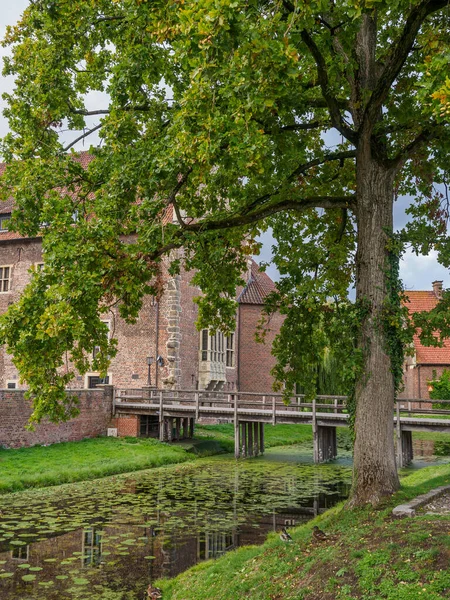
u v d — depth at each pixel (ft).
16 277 106.42
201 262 42.80
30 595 30.45
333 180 45.06
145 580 32.78
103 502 52.31
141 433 91.04
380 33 39.65
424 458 83.30
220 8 22.24
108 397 89.30
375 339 33.96
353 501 33.01
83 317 31.68
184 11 23.00
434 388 130.52
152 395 94.99
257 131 26.96
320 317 44.14
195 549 38.55
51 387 32.01
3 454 67.41
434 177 41.11
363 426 33.58
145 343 98.37
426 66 23.82
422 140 33.99
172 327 97.04
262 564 28.71
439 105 21.91
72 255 30.63
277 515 48.32
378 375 33.71
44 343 31.01
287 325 45.27
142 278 34.37
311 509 50.62
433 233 34.73
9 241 106.83
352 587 22.61
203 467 73.82
